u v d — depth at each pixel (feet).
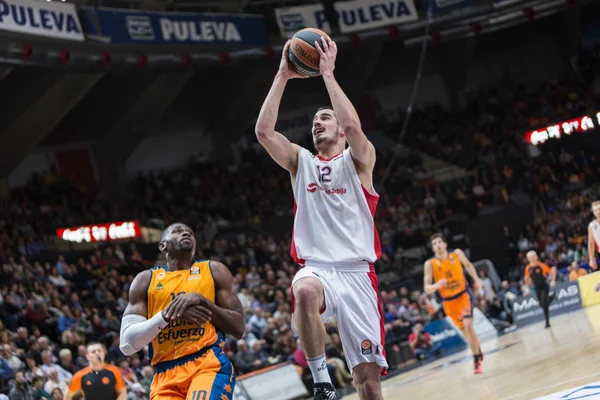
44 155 75.20
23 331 39.06
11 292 45.57
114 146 77.97
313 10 72.90
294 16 71.87
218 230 74.74
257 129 13.07
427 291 32.17
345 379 42.34
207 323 12.73
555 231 70.59
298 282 12.32
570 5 81.00
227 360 12.69
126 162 81.30
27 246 59.16
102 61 61.05
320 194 12.94
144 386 38.14
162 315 12.25
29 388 33.19
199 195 78.54
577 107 89.30
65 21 55.01
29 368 35.78
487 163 87.61
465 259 32.89
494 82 97.96
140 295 13.15
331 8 75.87
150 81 74.84
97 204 71.67
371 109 94.12
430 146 91.91
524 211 79.56
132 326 12.53
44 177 72.54
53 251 60.54
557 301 54.13
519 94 93.61
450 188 84.69
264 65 76.38
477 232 78.64
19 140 67.41
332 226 12.84
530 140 89.10
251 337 45.16
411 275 70.79
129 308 13.07
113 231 69.00
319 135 13.44
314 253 12.77
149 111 76.28
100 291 52.01
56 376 34.42
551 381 20.10
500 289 64.80
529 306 54.95
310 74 13.38
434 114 94.58
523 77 97.19
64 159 76.33
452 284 32.53
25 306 45.24
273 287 58.23
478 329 52.34
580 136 88.43
